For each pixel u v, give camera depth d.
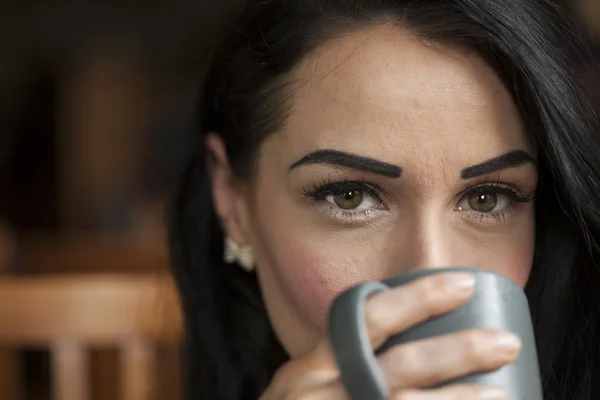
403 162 0.72
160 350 1.17
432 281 0.55
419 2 0.75
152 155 5.04
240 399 1.07
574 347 0.88
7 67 5.16
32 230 5.14
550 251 0.87
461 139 0.72
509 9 0.75
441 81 0.73
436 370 0.52
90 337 1.15
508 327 0.56
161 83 5.10
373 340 0.54
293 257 0.79
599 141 0.85
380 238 0.75
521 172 0.76
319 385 0.55
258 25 0.87
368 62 0.74
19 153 5.21
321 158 0.75
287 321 0.83
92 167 5.10
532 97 0.75
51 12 5.10
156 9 5.06
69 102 5.14
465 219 0.75
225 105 0.91
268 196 0.82
